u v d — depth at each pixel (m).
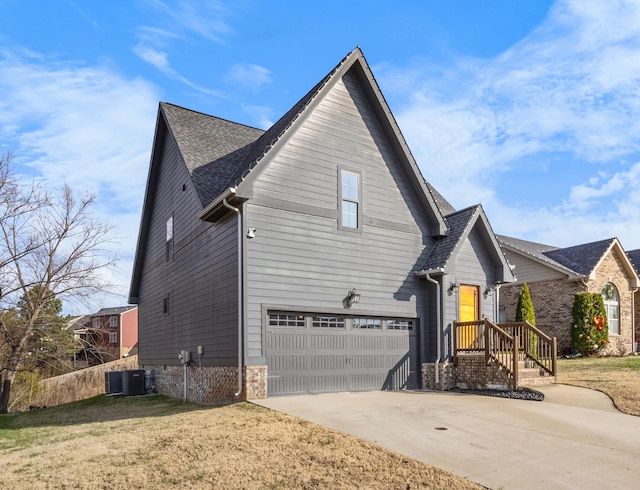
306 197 13.51
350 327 14.03
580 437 8.41
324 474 6.71
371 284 14.49
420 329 15.40
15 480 7.11
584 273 24.08
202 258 14.97
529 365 14.94
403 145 15.35
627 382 13.75
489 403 11.59
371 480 6.48
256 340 12.20
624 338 26.03
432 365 15.16
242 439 8.25
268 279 12.57
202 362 14.56
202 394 14.38
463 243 15.95
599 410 10.71
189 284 16.11
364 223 14.59
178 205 17.73
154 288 20.86
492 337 14.56
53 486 6.77
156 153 20.11
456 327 15.31
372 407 10.83
